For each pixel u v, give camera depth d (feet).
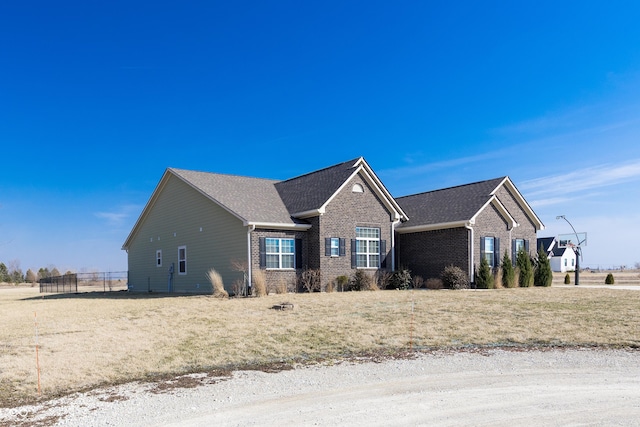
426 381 27.71
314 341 39.24
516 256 102.32
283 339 40.16
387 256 94.84
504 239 100.22
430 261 98.94
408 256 103.14
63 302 81.82
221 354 35.17
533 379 27.81
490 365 31.22
